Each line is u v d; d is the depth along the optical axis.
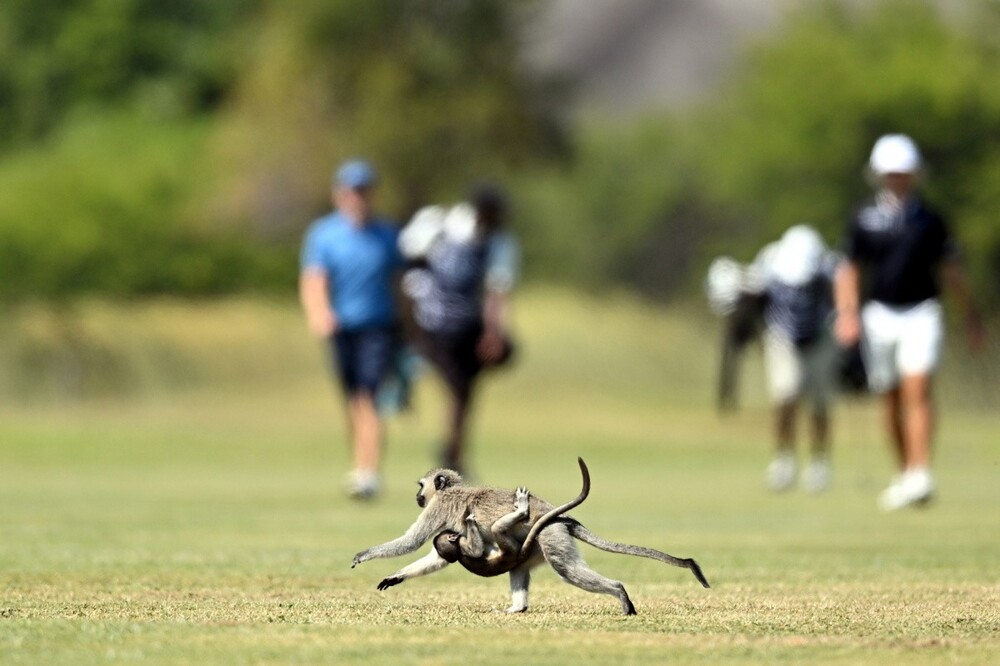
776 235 173.88
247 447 91.06
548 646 21.03
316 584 28.52
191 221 190.38
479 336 55.72
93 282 146.50
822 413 63.34
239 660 19.78
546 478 67.38
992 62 174.25
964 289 50.72
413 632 22.28
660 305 157.75
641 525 42.88
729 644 21.34
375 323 52.88
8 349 140.50
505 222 56.06
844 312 51.25
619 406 130.38
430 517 23.55
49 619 23.45
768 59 177.62
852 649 20.98
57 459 79.75
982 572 31.09
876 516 46.78
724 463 83.94
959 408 139.50
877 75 168.88
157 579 29.03
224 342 142.38
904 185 50.22
